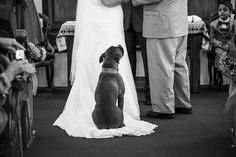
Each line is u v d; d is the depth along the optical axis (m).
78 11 4.44
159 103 4.38
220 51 3.55
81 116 4.02
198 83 6.04
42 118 4.59
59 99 5.78
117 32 4.29
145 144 3.52
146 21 4.34
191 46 6.00
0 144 2.97
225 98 5.66
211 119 4.42
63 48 6.20
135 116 4.14
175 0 4.27
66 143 3.58
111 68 3.90
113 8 4.37
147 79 5.06
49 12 6.97
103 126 3.83
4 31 3.11
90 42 4.25
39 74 6.78
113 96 3.84
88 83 4.19
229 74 3.35
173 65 4.34
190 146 3.46
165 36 4.24
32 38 3.94
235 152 3.29
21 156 3.08
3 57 2.55
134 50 5.20
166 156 3.21
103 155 3.24
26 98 3.10
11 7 3.18
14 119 2.86
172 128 4.03
